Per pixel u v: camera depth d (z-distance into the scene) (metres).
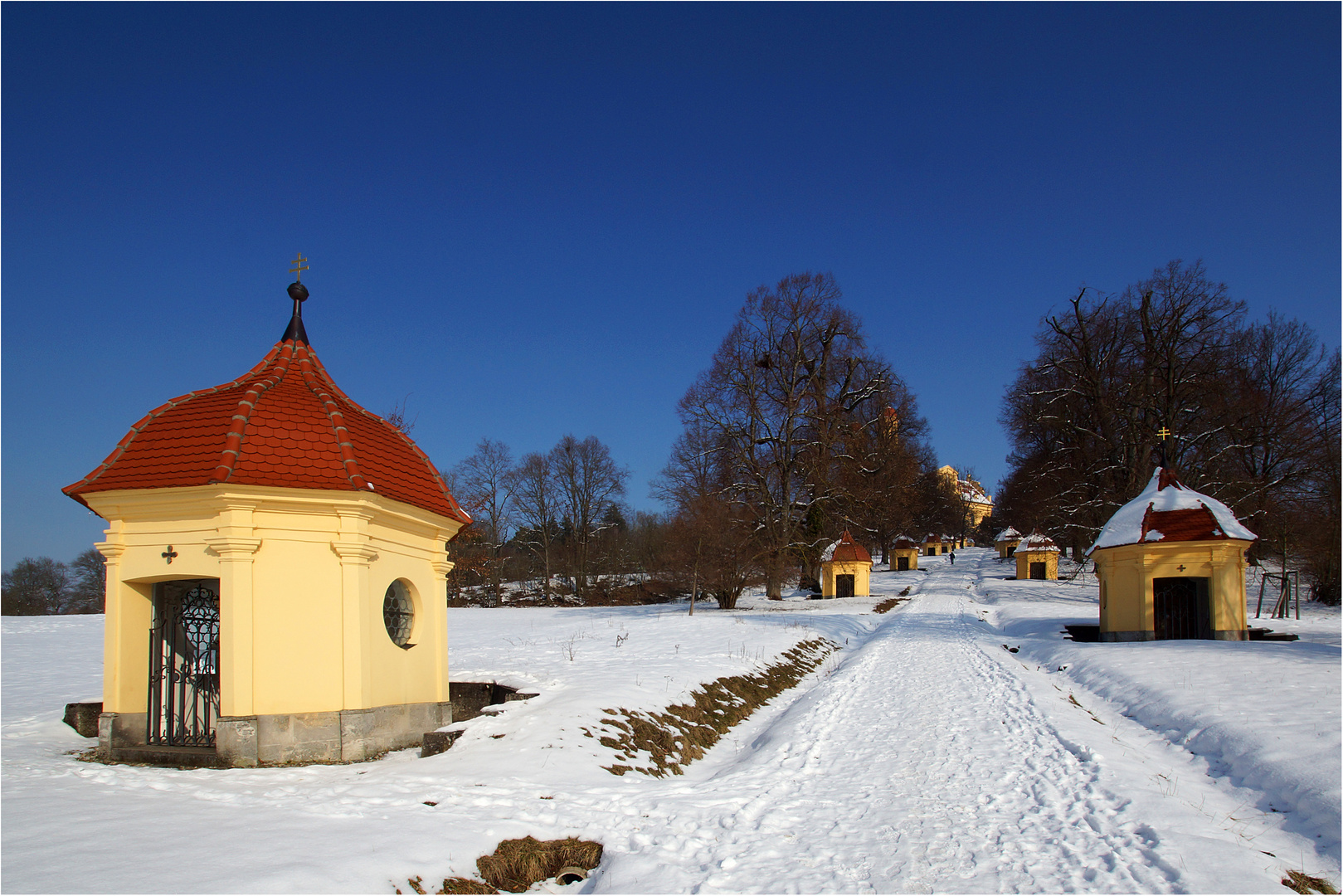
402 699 11.64
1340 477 41.41
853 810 8.22
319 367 13.14
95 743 12.12
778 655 21.36
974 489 116.12
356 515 10.76
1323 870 6.17
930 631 29.17
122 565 10.86
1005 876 6.27
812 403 52.72
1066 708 13.62
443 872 6.24
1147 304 47.31
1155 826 7.14
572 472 67.00
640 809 8.09
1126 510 24.91
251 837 6.41
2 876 5.33
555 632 28.59
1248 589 43.84
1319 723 9.69
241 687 10.04
